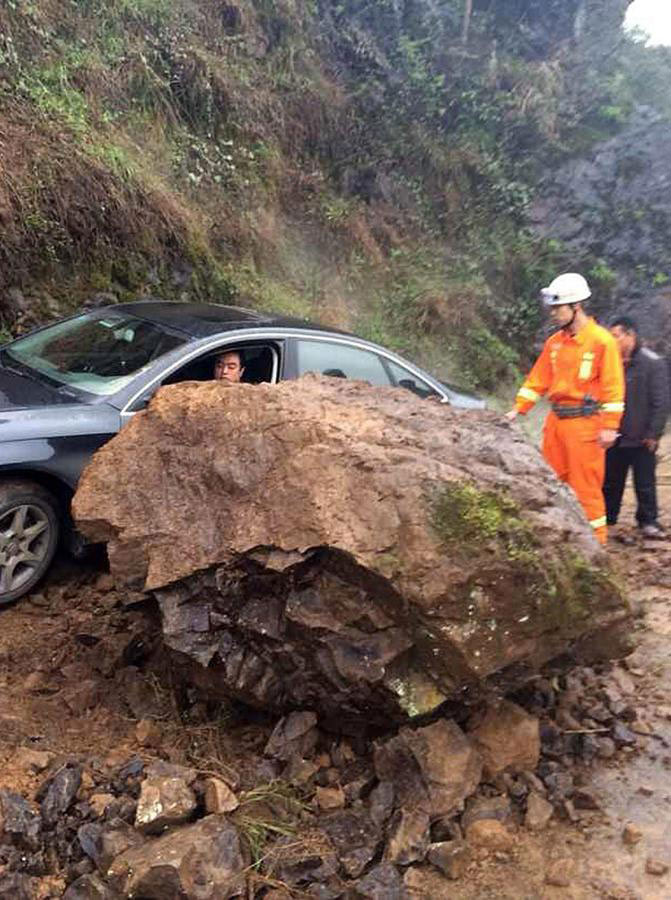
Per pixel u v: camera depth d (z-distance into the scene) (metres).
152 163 10.20
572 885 3.25
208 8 12.62
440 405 4.70
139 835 3.19
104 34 10.73
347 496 3.55
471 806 3.54
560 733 4.09
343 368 6.30
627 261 15.72
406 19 16.72
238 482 3.79
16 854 3.11
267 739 3.84
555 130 17.03
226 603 3.70
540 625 3.53
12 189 7.98
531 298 14.80
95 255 8.59
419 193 14.80
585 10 19.30
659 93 18.84
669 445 11.23
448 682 3.48
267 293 10.62
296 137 13.14
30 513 4.89
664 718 4.37
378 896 3.04
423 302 12.98
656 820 3.64
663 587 6.21
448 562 3.37
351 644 3.46
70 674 4.23
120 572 3.90
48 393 5.30
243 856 3.14
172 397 4.25
